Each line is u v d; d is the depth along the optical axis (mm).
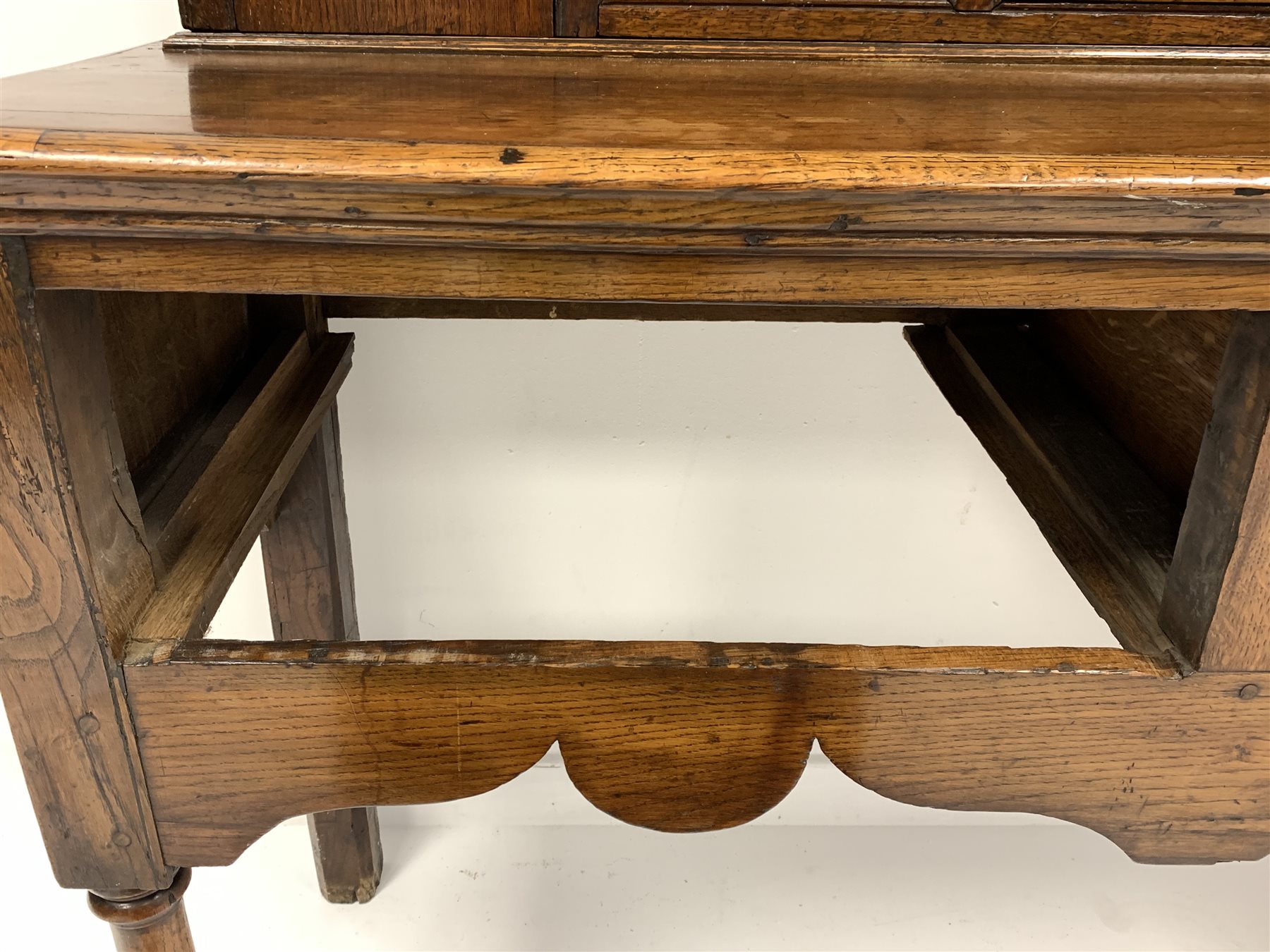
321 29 715
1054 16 710
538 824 1246
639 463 1167
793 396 1144
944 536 1209
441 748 545
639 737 543
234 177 401
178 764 547
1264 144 448
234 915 1105
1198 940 1087
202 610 577
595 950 1066
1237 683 533
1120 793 561
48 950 1035
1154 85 626
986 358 916
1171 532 663
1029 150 426
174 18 971
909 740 546
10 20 957
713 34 718
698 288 457
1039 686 532
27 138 405
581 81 606
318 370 905
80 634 512
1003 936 1090
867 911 1121
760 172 402
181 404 732
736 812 562
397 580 1206
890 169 406
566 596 1227
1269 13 708
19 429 466
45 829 565
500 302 965
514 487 1171
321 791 556
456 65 661
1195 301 461
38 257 446
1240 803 563
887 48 698
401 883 1153
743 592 1233
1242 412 498
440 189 407
